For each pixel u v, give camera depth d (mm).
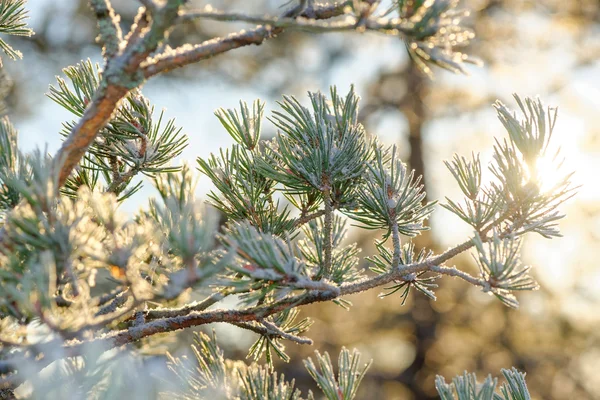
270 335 693
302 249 674
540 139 593
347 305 684
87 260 512
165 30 513
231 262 528
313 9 544
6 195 557
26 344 497
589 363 2715
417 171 3014
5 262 512
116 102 525
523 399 652
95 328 505
